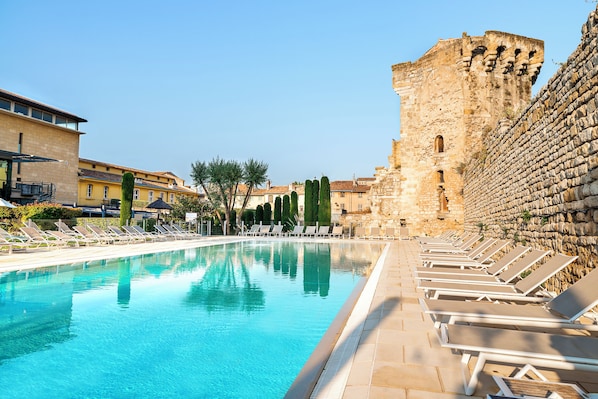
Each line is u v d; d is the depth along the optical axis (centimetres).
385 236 2667
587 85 546
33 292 846
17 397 367
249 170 3431
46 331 579
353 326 520
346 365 376
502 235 1153
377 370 360
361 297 713
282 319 652
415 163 2598
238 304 765
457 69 2394
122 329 592
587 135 547
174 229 2691
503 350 293
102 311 697
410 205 2597
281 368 441
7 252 1438
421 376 345
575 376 344
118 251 1562
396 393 311
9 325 605
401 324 520
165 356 477
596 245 520
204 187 3547
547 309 420
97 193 3953
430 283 626
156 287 936
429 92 2544
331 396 311
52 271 1082
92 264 1230
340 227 2989
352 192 5738
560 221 664
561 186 657
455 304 444
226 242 2311
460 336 325
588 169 545
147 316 667
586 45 550
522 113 930
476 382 301
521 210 938
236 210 3916
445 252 1246
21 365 448
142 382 403
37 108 3172
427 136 2541
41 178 3206
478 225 1565
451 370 358
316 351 427
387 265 1180
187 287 943
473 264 884
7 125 2931
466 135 2334
